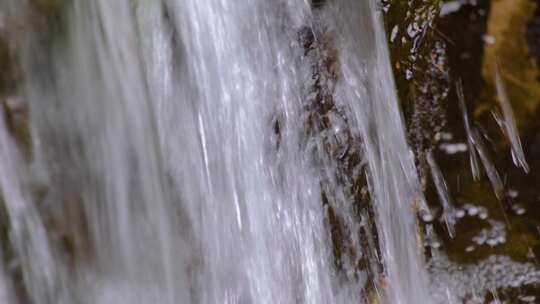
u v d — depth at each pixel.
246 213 2.67
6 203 2.65
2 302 2.76
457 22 2.65
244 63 2.55
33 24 2.45
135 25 2.48
